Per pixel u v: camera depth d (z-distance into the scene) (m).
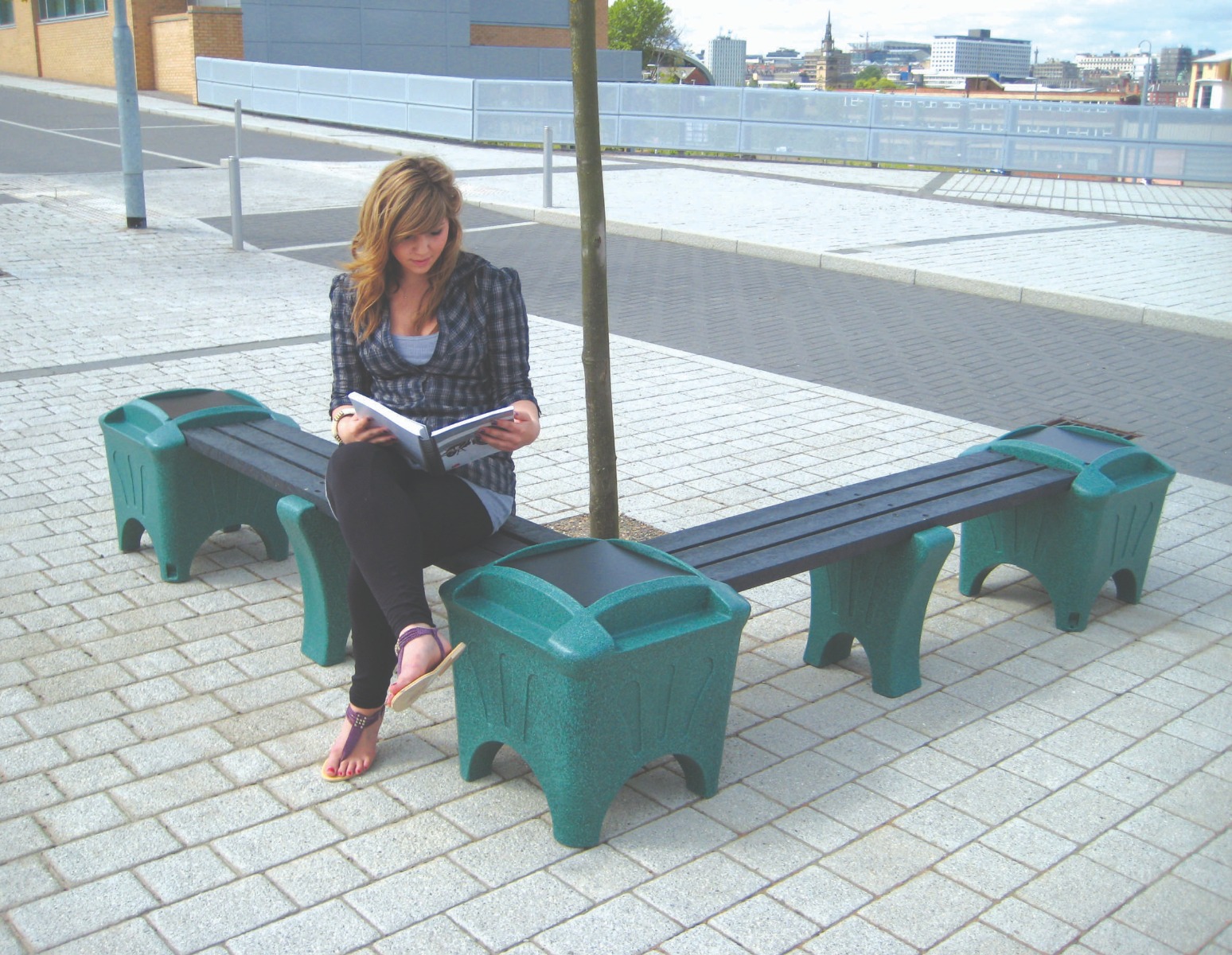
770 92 22.81
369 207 3.35
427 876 3.04
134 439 4.66
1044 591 5.03
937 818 3.36
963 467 4.50
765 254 13.41
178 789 3.39
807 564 3.57
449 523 3.40
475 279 3.55
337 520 3.66
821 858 3.16
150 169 19.34
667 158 23.52
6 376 7.71
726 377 8.25
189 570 4.82
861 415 7.37
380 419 3.26
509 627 3.11
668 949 2.79
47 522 5.37
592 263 4.16
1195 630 4.64
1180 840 3.29
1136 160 20.19
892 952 2.81
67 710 3.81
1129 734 3.85
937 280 11.86
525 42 38.00
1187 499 6.07
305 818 3.28
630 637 3.09
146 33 36.25
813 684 4.16
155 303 10.01
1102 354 9.19
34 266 11.31
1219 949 2.85
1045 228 15.26
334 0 32.44
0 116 27.84
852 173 21.41
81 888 2.96
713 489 5.96
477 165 21.38
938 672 4.25
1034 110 20.72
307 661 4.18
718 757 3.40
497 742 3.33
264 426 4.70
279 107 29.81
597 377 4.30
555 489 5.87
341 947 2.77
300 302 10.26
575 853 3.15
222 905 2.91
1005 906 2.99
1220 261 12.94
